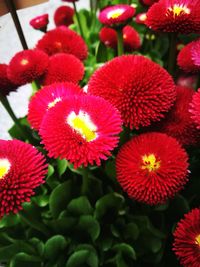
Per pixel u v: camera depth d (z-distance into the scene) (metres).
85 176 0.16
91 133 0.12
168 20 0.16
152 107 0.14
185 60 0.19
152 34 0.31
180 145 0.14
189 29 0.17
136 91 0.14
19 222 0.18
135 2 0.34
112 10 0.22
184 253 0.13
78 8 0.48
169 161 0.13
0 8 0.21
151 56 0.30
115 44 0.26
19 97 0.36
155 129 0.15
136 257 0.18
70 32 0.23
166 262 0.18
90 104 0.13
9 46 0.38
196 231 0.13
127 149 0.14
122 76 0.14
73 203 0.17
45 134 0.12
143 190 0.13
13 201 0.11
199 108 0.13
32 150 0.13
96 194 0.18
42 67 0.19
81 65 0.20
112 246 0.18
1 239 0.18
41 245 0.17
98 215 0.17
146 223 0.17
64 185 0.18
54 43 0.22
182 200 0.18
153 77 0.14
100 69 0.15
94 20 0.33
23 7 0.21
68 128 0.12
